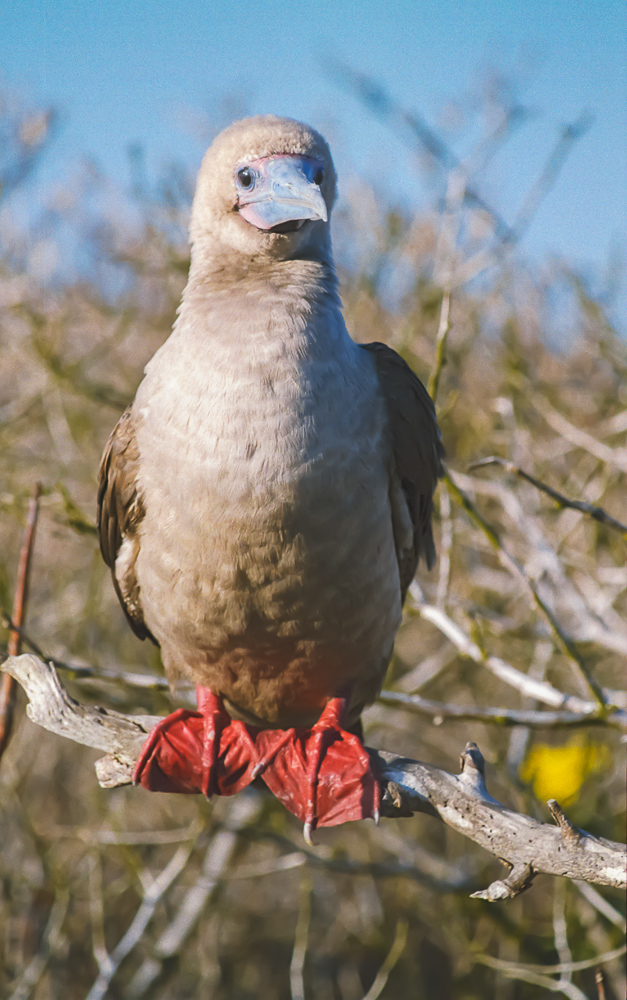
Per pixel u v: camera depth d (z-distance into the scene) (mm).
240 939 12742
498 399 10953
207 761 6578
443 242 11180
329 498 6219
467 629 11156
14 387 14422
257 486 6078
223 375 6098
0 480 12898
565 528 11367
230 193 6836
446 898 11438
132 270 13359
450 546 8852
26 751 12344
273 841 10367
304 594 6539
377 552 6703
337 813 6098
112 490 7457
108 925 12789
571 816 10070
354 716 7824
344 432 6262
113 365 14078
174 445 6262
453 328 12398
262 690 7332
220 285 6730
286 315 6223
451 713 8336
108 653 12867
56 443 12492
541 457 11703
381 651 7285
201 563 6449
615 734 11547
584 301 11305
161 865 13359
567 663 11469
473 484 10594
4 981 11211
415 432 7145
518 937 10336
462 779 5773
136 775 6484
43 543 14102
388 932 12242
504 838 5434
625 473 11445
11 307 11633
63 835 10836
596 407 12953
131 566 7613
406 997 12117
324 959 12695
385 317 12945
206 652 7062
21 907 11539
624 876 5055
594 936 10625
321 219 6668
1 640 11477
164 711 10859
